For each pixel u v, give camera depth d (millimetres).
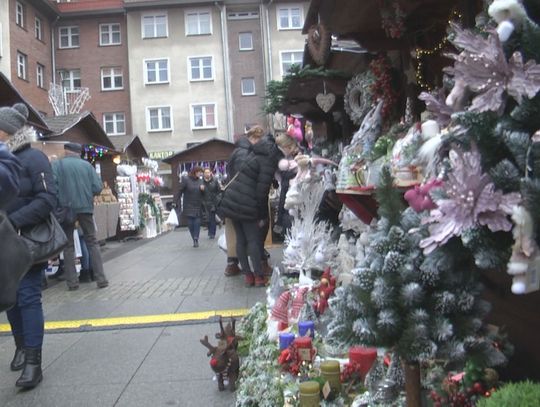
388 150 3596
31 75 32656
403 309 2006
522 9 1701
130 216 17953
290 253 4699
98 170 18203
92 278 9383
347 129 6957
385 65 4891
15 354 4797
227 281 8516
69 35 37188
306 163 5137
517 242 1705
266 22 36031
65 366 4805
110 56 37281
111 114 37281
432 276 1980
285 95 6945
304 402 2789
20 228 4379
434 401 2441
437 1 3646
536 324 2510
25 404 4016
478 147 1862
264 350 3686
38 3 33375
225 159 26562
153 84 36625
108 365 4770
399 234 2059
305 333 3504
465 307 2000
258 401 3201
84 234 8711
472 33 1876
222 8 36156
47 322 6418
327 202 5531
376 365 2920
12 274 3203
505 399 1797
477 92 1828
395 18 3945
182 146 36406
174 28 36688
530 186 1651
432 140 2107
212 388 4125
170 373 4484
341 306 2154
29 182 4438
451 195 1833
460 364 2158
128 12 36656
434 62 4367
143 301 7340
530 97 1649
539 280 1757
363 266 2129
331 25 4496
